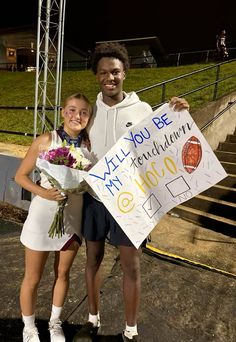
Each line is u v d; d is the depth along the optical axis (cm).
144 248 366
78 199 198
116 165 180
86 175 176
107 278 304
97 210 196
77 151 182
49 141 189
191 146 186
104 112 188
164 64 2134
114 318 248
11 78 1756
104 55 179
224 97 697
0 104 1221
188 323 247
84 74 1523
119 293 280
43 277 302
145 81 1208
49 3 570
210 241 402
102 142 189
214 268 330
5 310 254
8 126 956
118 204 182
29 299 205
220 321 250
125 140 181
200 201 486
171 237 408
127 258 193
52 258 338
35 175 420
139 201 185
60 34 568
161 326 242
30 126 929
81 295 275
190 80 1067
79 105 185
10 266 327
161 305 267
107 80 180
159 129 184
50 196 182
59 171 174
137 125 181
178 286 295
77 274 308
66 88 1298
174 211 496
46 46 578
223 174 186
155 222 188
